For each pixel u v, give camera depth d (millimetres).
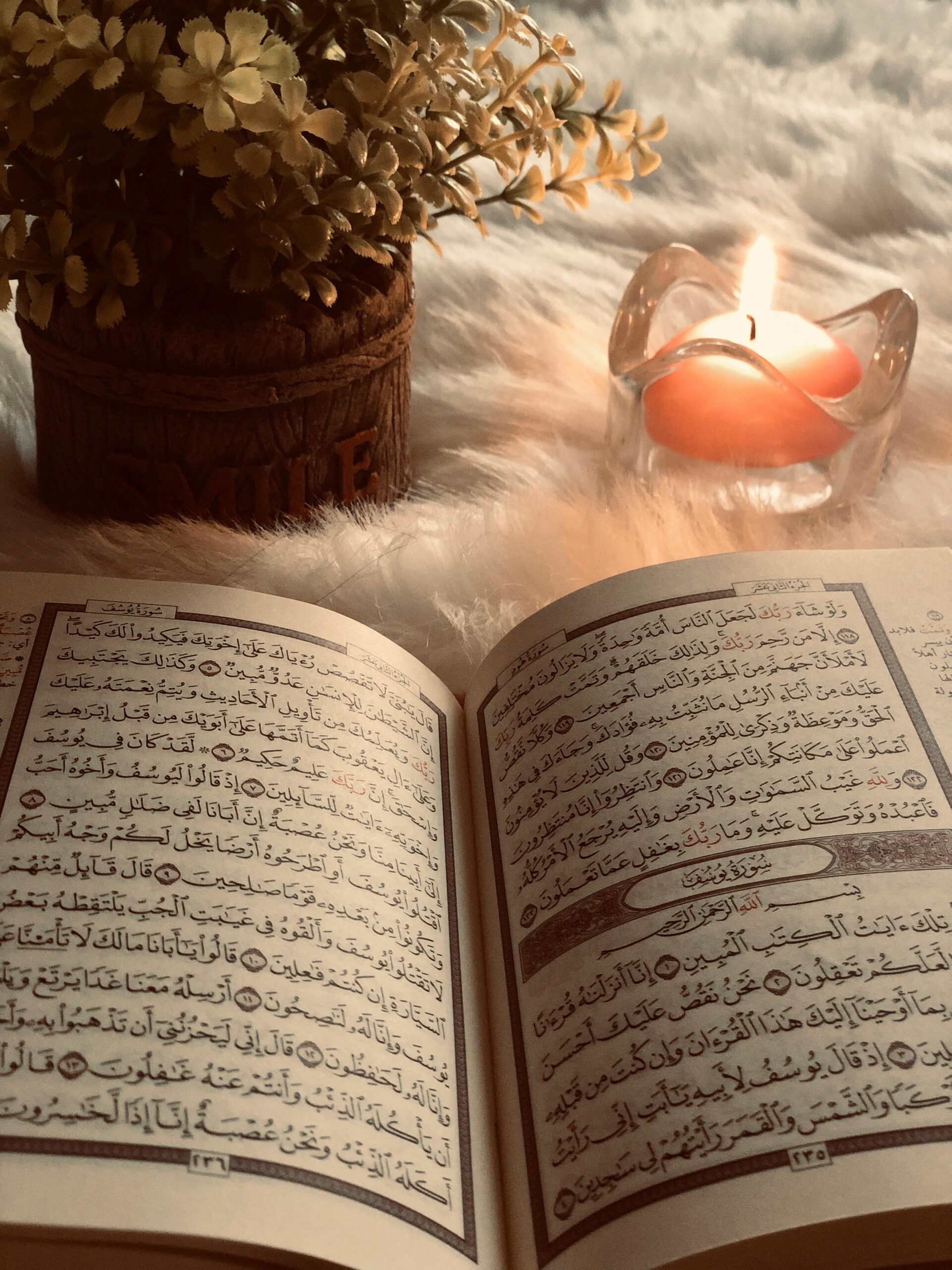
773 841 193
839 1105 157
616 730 219
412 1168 163
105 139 242
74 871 182
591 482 330
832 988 170
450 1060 182
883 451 316
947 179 472
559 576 284
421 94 249
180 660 225
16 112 228
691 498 307
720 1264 149
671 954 180
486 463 339
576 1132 167
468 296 396
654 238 451
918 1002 167
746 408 307
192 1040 164
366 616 278
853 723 213
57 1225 141
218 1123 155
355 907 192
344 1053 170
